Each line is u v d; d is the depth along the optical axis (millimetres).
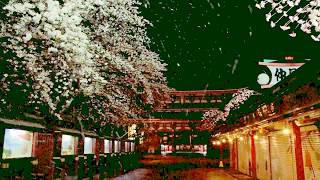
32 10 7273
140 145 71062
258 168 23125
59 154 21016
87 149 28234
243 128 24266
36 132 17891
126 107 21688
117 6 12070
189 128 87750
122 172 28203
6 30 8312
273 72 20766
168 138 89438
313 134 13406
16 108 14961
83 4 8258
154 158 71938
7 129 15070
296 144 14750
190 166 42906
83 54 7949
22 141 16547
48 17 6832
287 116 13844
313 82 11367
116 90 17391
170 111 88062
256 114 21875
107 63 12977
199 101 88062
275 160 18656
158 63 16578
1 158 14414
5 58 9516
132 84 17359
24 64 9461
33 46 8555
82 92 11844
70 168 23109
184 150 88562
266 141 20766
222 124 43000
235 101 35688
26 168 16688
